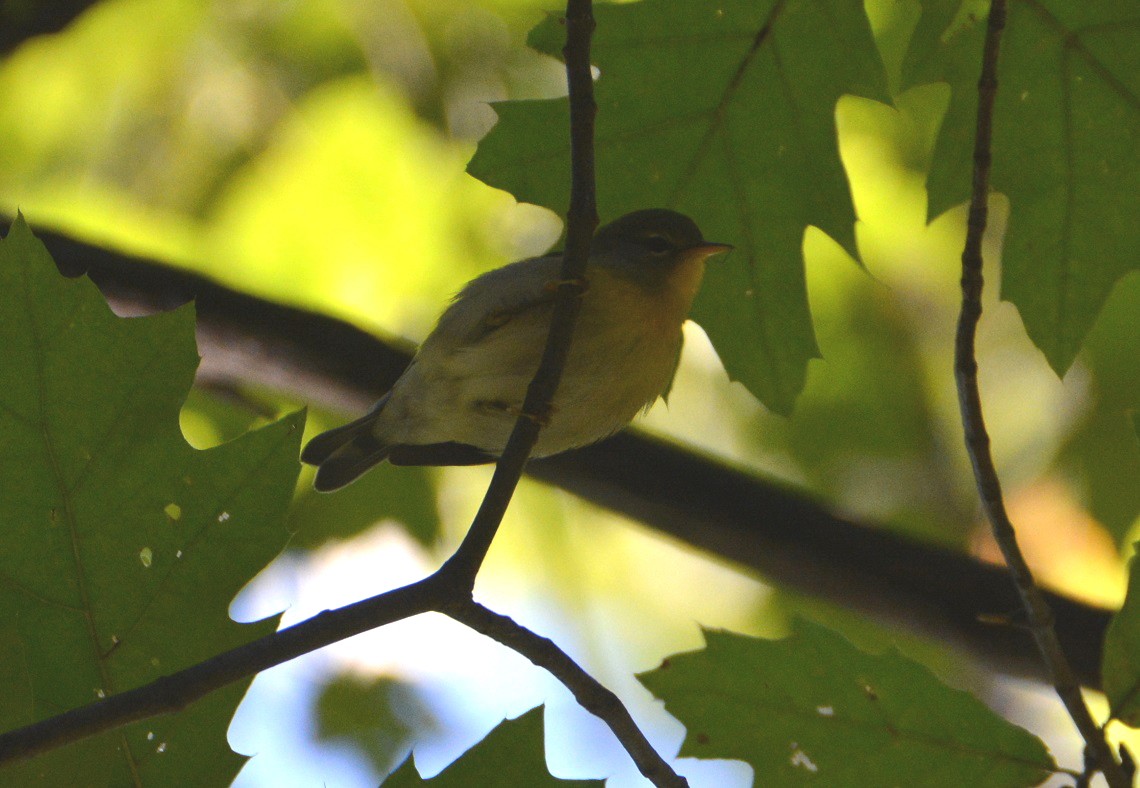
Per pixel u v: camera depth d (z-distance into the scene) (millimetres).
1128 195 8508
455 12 14414
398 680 14586
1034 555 14039
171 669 6109
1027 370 14852
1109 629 6531
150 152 14375
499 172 8469
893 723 6805
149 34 14344
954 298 14859
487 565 14742
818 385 14953
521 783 6230
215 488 6203
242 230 14398
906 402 14859
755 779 6879
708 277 9008
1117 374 14234
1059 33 8406
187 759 6117
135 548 6129
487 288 9062
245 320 10477
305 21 14492
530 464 10094
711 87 8656
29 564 6039
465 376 9008
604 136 8688
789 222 8859
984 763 6730
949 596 9445
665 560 14906
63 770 6000
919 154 13891
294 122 14469
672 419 15141
